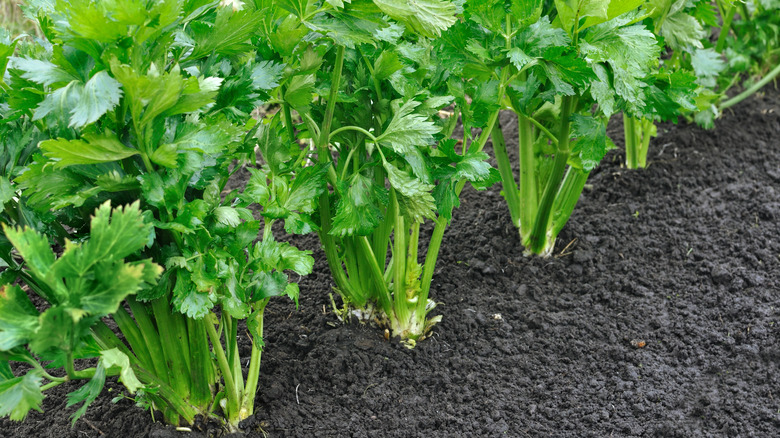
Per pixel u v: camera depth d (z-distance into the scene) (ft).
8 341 4.63
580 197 10.98
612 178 11.21
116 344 6.18
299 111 6.77
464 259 9.62
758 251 9.70
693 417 7.36
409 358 7.97
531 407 7.41
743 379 7.82
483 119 7.30
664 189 10.98
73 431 6.91
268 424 6.97
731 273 9.33
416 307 8.09
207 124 5.70
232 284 5.86
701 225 10.28
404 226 7.93
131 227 4.70
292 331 8.29
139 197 5.58
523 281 9.30
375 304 8.28
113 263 4.71
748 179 11.16
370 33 6.03
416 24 5.85
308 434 6.95
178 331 6.26
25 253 4.57
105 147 5.01
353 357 7.86
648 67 7.43
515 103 8.09
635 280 9.39
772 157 11.61
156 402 6.73
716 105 12.48
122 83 4.74
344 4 5.93
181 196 5.43
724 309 8.83
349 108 7.13
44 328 4.64
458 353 8.14
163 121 5.18
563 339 8.40
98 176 5.17
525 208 9.50
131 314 8.77
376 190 6.93
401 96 7.02
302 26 5.99
